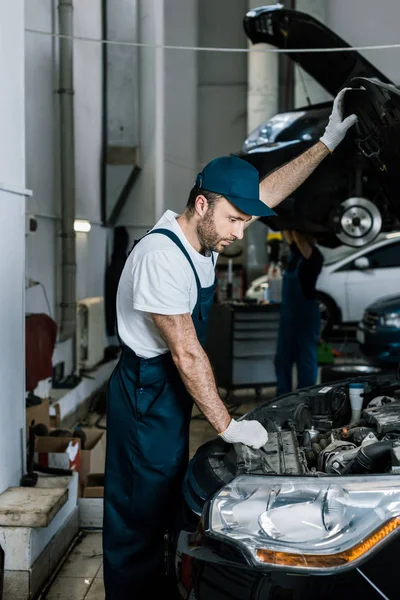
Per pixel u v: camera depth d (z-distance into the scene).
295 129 5.16
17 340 3.26
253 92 11.38
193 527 1.97
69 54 6.08
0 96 3.07
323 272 9.59
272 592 1.72
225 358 6.77
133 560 2.52
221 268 12.05
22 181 3.32
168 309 2.21
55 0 6.08
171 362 2.41
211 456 2.28
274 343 6.80
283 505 1.82
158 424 2.43
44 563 3.06
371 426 2.51
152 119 8.59
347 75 4.95
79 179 6.93
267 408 2.71
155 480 2.45
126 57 8.13
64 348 6.21
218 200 2.20
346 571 1.71
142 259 2.26
